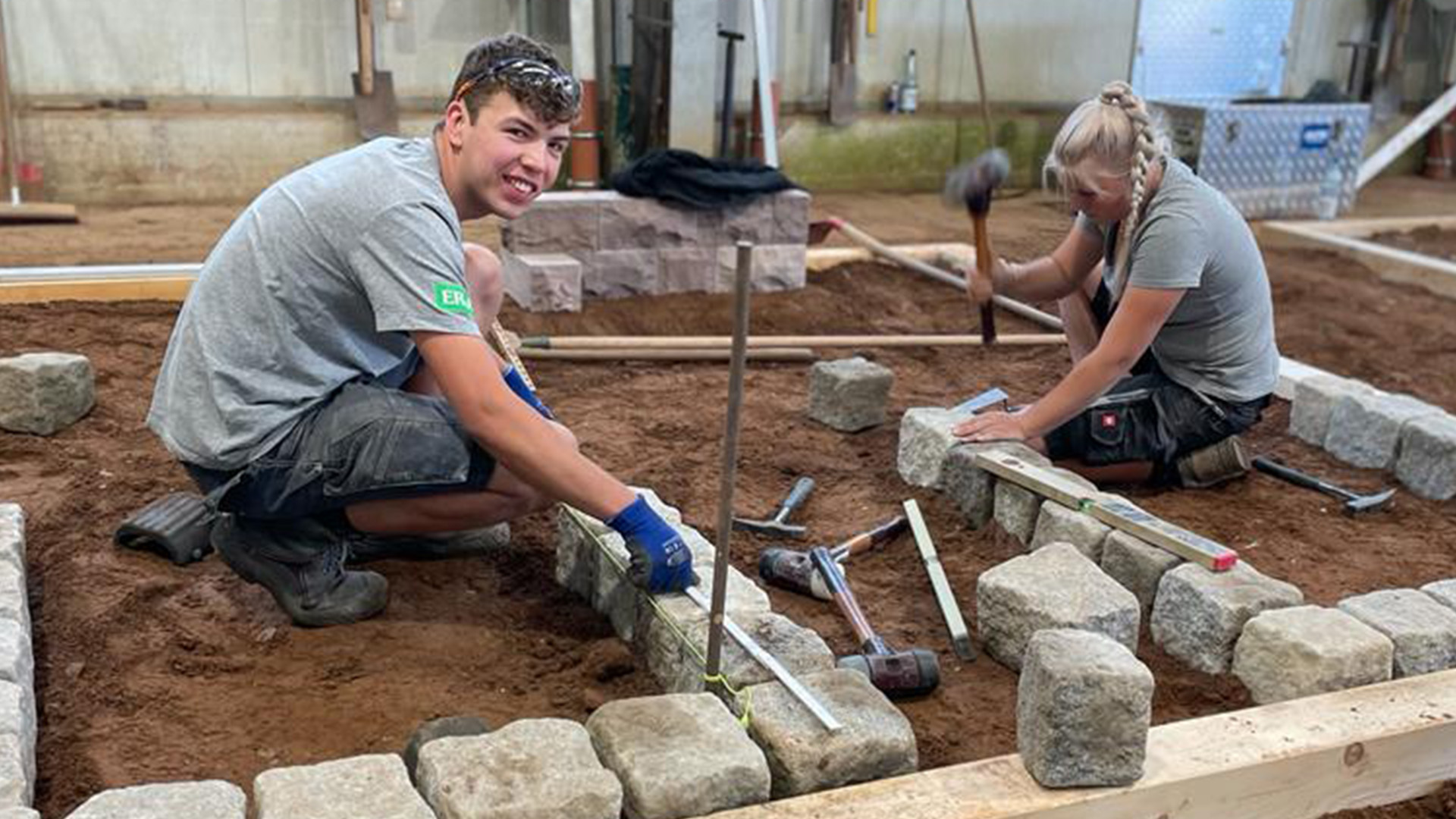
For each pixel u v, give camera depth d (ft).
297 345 8.66
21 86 23.39
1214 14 30.78
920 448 12.12
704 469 12.51
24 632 7.98
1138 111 10.61
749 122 27.40
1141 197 10.63
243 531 9.19
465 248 10.45
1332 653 8.47
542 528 11.09
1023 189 26.43
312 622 9.18
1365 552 11.23
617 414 14.03
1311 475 13.03
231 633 9.11
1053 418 11.36
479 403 8.13
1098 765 7.27
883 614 9.95
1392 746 8.05
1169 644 9.52
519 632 9.41
